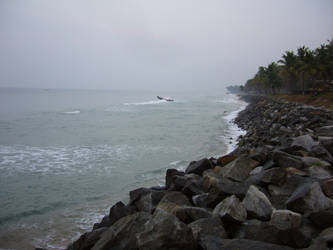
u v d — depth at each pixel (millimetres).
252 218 5090
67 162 15656
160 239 3820
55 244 7082
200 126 32531
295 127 19594
